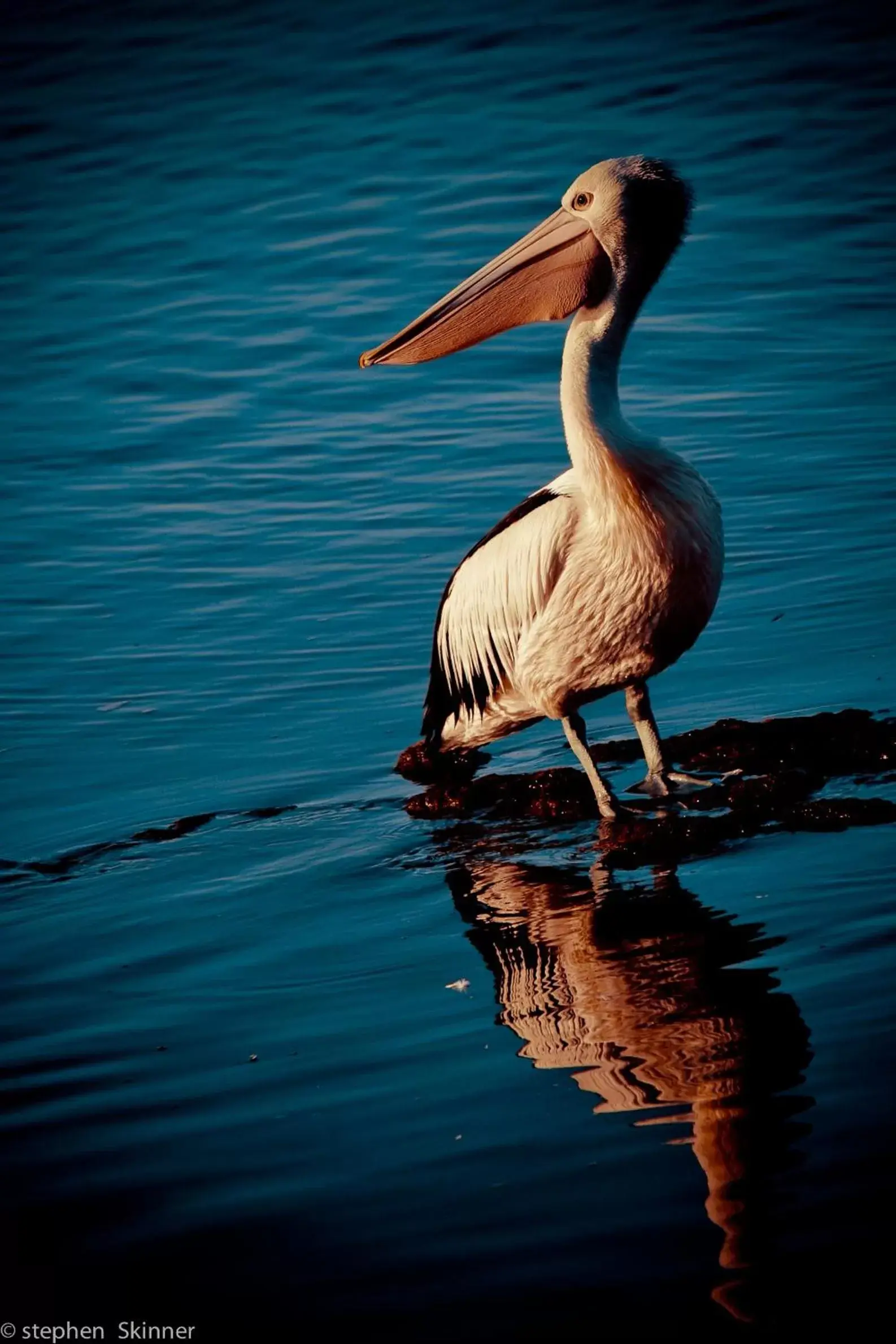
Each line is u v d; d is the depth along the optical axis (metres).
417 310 25.39
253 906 10.20
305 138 34.84
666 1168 6.66
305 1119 7.39
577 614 11.16
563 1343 5.71
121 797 12.34
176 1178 6.99
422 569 16.77
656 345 23.25
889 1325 5.62
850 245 27.03
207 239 29.98
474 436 20.61
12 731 13.69
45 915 10.31
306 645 15.16
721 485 18.16
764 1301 5.80
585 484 10.80
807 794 10.93
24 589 16.97
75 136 36.53
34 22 44.00
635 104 34.66
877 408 20.27
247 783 12.44
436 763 12.46
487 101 35.69
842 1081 7.15
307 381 23.17
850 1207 6.26
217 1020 8.61
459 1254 6.25
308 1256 6.35
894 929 8.64
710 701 13.09
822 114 33.38
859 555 15.83
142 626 15.90
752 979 8.27
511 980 8.72
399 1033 8.20
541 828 11.15
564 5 41.56
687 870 9.98
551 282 11.06
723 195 29.78
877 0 39.19
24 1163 7.22
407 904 10.03
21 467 20.80
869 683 12.95
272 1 44.47
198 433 21.61
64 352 25.14
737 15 39.38
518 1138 7.02
